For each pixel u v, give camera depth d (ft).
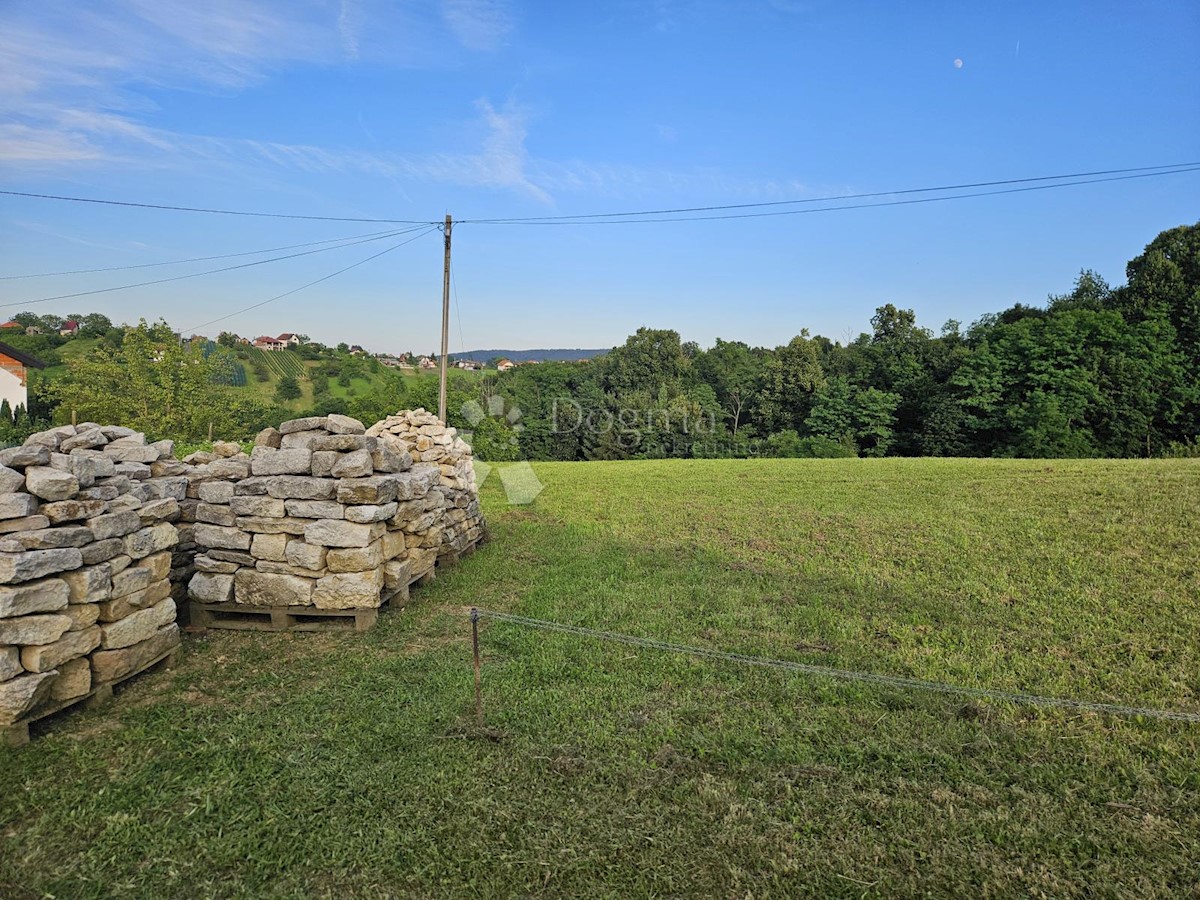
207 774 13.43
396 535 23.93
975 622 21.49
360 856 11.14
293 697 16.78
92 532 15.80
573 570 29.22
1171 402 113.19
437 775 13.32
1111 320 123.13
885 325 188.65
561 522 41.81
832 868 10.81
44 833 11.75
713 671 18.11
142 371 106.22
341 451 21.89
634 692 16.90
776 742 14.43
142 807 12.43
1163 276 127.95
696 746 14.34
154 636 17.83
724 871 10.75
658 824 11.86
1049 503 40.45
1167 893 10.13
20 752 13.97
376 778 13.23
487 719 15.53
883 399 142.20
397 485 23.17
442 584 26.91
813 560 30.27
